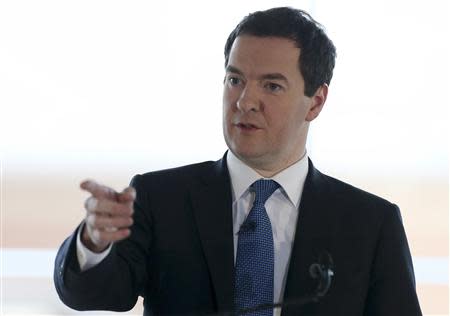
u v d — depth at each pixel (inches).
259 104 111.4
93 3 277.6
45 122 290.7
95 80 281.4
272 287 111.0
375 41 262.5
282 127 112.6
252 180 116.5
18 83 286.5
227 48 117.8
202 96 271.6
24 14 280.8
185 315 111.7
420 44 263.4
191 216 116.5
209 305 111.4
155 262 115.0
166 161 277.4
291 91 113.0
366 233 117.3
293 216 117.6
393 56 263.6
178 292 113.0
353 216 118.4
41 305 255.4
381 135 268.1
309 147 265.9
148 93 276.2
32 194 301.1
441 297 261.1
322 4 259.8
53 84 285.1
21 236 297.4
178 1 269.9
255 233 113.0
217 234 113.7
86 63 281.0
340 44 262.4
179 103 273.6
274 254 114.1
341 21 261.0
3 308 251.4
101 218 88.5
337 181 123.6
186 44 270.5
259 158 114.1
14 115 291.6
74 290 100.6
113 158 285.3
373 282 115.5
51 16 280.2
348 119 266.2
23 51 282.8
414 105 266.8
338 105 265.6
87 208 90.5
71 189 301.1
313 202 118.0
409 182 273.1
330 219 117.3
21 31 281.6
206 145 274.1
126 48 276.7
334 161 267.1
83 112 285.4
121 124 281.7
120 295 107.3
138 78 276.8
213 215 115.4
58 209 302.5
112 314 245.0
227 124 113.6
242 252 112.3
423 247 277.1
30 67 284.0
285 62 112.0
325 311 110.7
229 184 118.1
